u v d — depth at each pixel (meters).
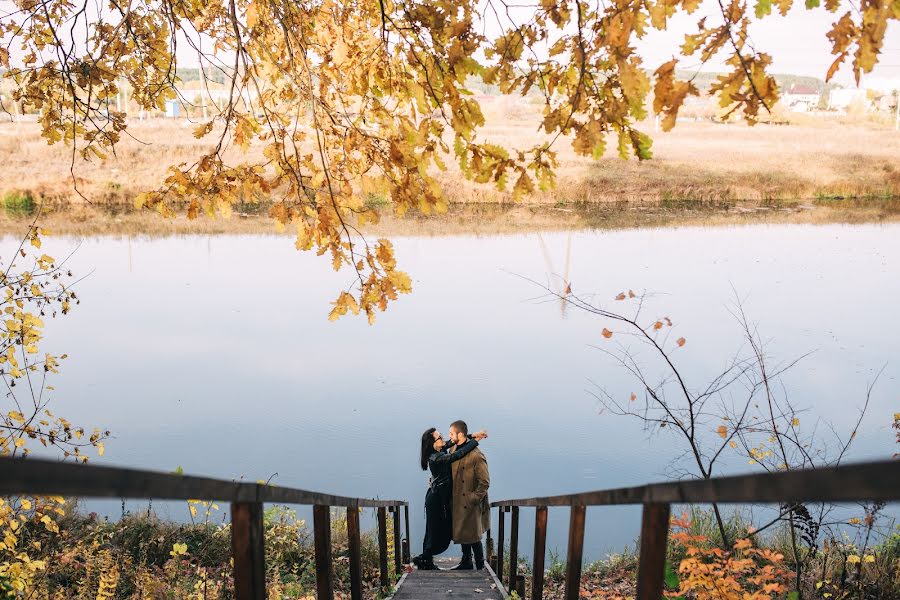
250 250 32.66
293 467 10.84
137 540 7.10
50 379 15.27
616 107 2.87
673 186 47.66
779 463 6.07
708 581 4.09
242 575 2.19
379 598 5.88
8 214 39.31
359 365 16.75
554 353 17.58
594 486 9.92
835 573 5.19
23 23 4.64
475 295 24.28
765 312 20.03
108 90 4.82
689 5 2.48
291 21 4.57
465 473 7.75
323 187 4.39
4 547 4.23
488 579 6.92
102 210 41.84
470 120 3.36
